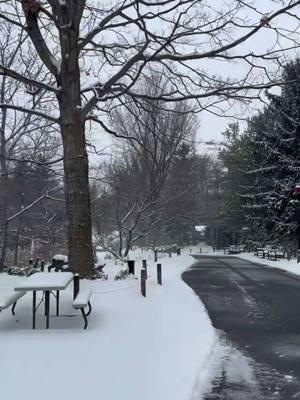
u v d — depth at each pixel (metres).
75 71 14.25
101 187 33.09
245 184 56.31
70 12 13.90
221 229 78.19
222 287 17.58
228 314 11.68
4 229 20.36
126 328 8.80
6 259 24.42
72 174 14.29
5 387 5.67
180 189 35.00
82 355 6.99
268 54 15.13
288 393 6.09
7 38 20.19
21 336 8.01
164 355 7.25
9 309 10.02
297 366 7.27
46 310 8.54
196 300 13.76
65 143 14.37
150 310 10.83
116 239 45.91
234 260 40.44
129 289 13.12
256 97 15.95
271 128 38.47
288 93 36.91
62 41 14.05
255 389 6.24
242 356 7.81
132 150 30.86
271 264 33.00
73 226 14.23
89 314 9.70
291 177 37.09
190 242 83.12
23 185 25.16
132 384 5.91
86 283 13.48
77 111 14.28
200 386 6.31
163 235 70.38
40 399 5.33
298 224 37.03
